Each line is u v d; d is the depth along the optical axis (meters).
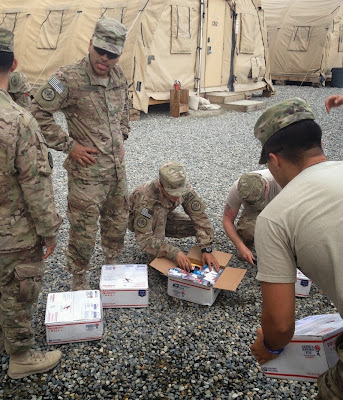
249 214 3.76
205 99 11.75
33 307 2.33
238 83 13.15
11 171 1.96
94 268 3.64
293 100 1.55
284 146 1.50
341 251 1.30
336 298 1.36
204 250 3.41
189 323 2.98
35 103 2.73
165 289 3.39
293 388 2.43
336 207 1.33
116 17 9.77
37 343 2.73
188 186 3.43
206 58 11.73
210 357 2.66
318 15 16.50
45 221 2.10
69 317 2.69
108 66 2.73
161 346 2.74
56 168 6.59
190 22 10.55
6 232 2.07
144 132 9.04
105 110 2.88
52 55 10.53
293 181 1.46
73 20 10.32
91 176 2.91
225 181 6.19
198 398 2.34
